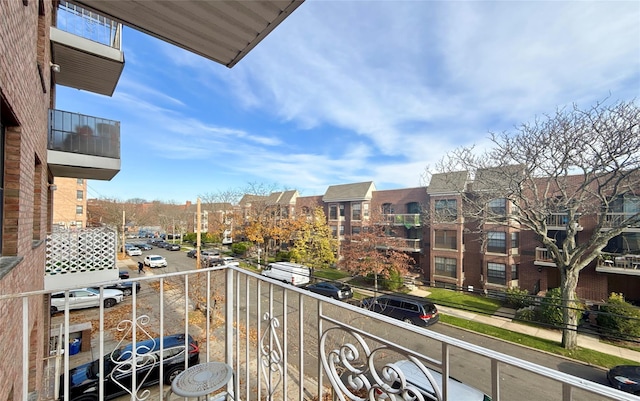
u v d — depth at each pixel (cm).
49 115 587
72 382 484
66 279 647
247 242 2650
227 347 230
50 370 562
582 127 909
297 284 1638
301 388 164
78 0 196
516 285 1509
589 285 1302
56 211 3106
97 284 176
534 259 1459
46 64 466
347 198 2319
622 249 1273
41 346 438
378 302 1203
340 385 135
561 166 994
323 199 2502
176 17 215
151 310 1184
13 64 213
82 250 674
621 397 63
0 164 226
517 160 1075
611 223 1216
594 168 913
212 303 1098
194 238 3709
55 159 591
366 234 1766
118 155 672
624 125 838
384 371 117
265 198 2616
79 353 790
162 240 4128
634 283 1298
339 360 138
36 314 366
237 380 212
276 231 2264
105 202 3669
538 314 1148
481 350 88
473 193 1471
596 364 850
